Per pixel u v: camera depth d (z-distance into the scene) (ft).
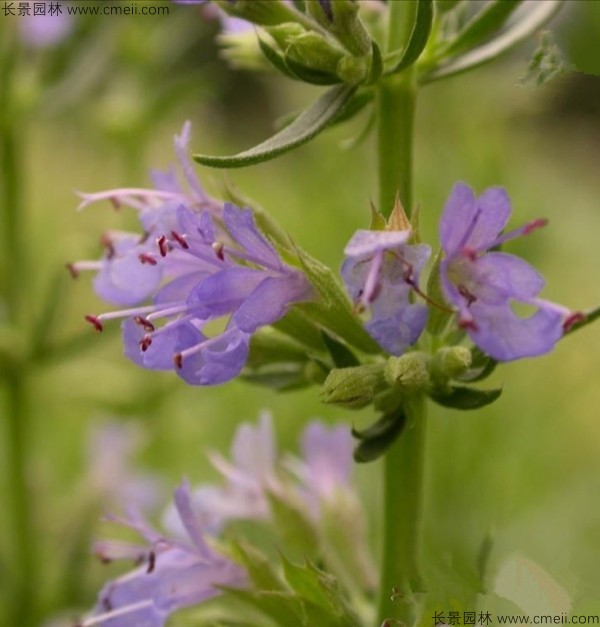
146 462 0.81
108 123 0.80
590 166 0.77
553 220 0.76
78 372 0.72
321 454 0.52
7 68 0.66
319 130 0.45
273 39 0.48
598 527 0.67
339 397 0.45
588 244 0.79
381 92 0.48
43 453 0.86
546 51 0.46
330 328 0.46
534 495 0.72
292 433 0.82
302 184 0.88
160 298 0.45
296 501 0.51
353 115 0.48
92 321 0.45
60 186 0.95
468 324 0.42
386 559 0.48
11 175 0.67
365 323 0.44
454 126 0.73
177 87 0.81
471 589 0.44
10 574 0.69
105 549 0.50
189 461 0.84
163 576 0.48
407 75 0.48
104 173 0.94
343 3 0.45
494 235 0.43
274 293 0.44
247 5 0.47
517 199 0.72
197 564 0.48
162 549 0.48
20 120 0.67
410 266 0.43
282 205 0.95
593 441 0.77
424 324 0.42
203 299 0.44
